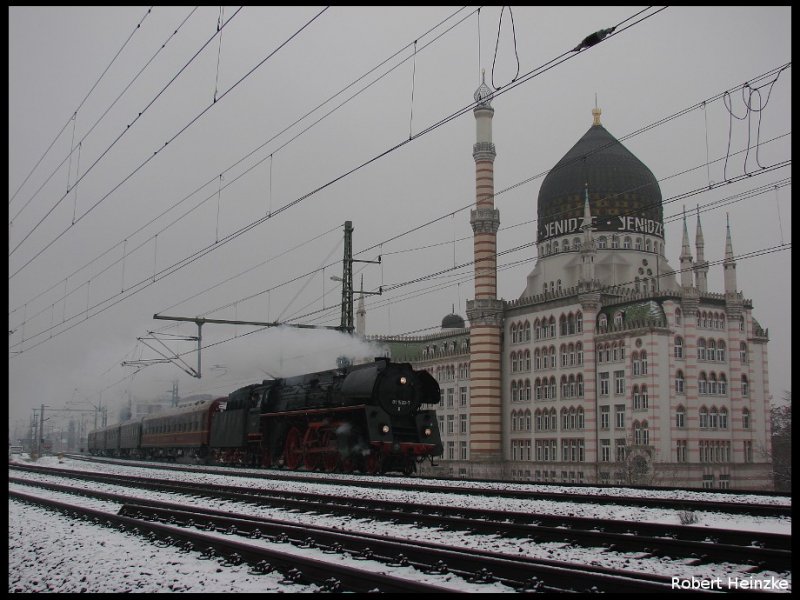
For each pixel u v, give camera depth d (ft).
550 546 45.14
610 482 209.15
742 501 73.05
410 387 114.32
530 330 244.42
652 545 42.57
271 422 139.85
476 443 249.14
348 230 148.77
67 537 51.75
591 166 253.44
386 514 58.08
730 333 222.48
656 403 204.54
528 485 97.91
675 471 202.80
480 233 256.93
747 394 223.92
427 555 39.40
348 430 115.65
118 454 240.32
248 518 55.67
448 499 74.23
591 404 218.38
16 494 83.30
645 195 253.44
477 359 252.01
